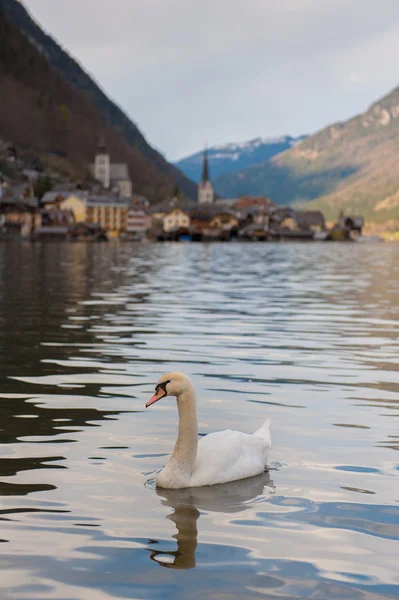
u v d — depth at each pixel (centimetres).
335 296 3481
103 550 709
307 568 678
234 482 894
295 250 13450
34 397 1327
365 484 898
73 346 1897
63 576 657
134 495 849
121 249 12650
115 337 2058
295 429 1141
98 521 776
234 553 706
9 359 1702
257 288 3975
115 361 1689
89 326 2281
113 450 1023
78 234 19900
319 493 865
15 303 2969
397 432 1130
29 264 6481
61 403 1286
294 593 631
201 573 666
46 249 11494
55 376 1512
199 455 901
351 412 1251
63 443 1052
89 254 9594
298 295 3528
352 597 628
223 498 842
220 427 1145
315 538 741
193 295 3475
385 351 1878
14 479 901
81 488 871
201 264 7144
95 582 646
